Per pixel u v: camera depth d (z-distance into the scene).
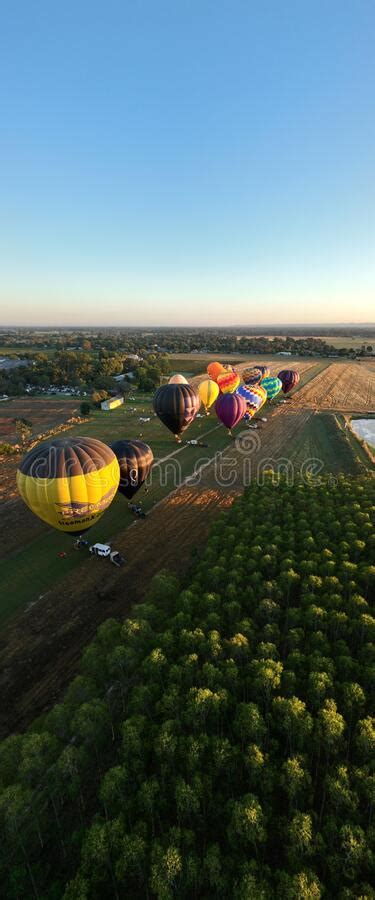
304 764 21.11
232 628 29.03
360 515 41.62
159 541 44.19
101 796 19.25
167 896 16.14
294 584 33.78
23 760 20.05
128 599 35.28
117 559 39.94
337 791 18.98
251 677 25.02
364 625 28.11
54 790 20.09
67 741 22.47
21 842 18.75
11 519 49.38
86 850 17.44
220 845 19.25
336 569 34.56
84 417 99.25
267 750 22.12
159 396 65.81
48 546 43.50
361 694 23.30
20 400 124.12
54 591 36.41
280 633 29.11
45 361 169.12
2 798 18.50
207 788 20.05
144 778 20.67
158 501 53.34
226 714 23.81
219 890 16.97
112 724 23.62
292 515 43.78
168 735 21.14
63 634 31.53
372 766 20.30
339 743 21.55
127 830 19.16
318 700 23.47
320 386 133.62
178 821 19.75
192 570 37.06
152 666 24.67
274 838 19.58
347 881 17.44
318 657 25.81
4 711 25.48
